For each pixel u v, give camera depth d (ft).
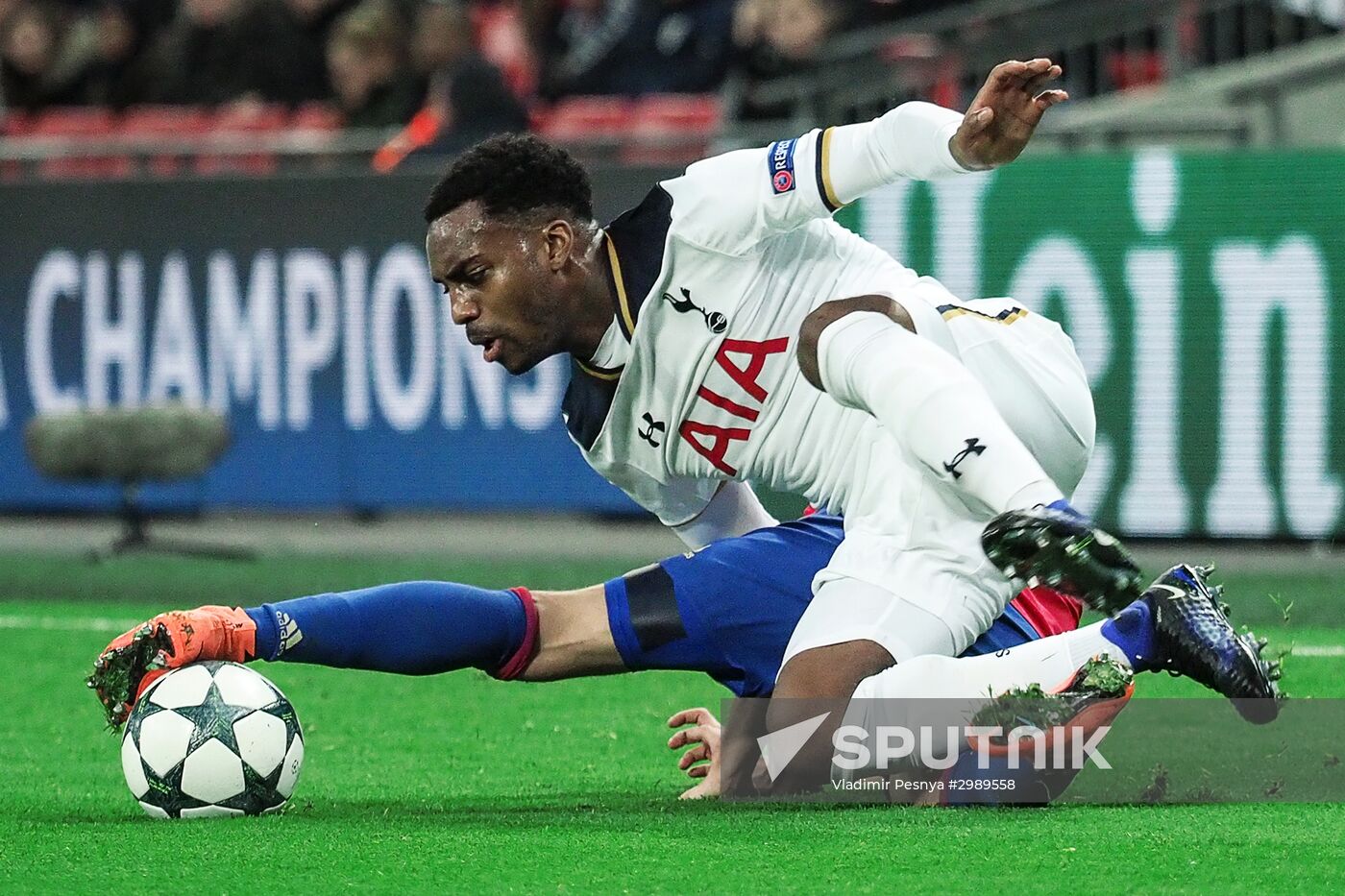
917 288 48.32
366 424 112.06
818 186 44.57
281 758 44.96
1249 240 99.66
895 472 46.01
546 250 45.55
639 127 127.24
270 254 112.47
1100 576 39.22
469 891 36.22
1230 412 100.32
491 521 122.72
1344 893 35.42
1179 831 41.19
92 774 53.52
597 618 47.73
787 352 46.47
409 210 110.63
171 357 114.11
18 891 36.60
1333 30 126.72
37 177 115.85
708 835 41.50
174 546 107.65
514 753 57.06
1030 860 38.32
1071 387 48.78
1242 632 47.78
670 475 49.93
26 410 116.26
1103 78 124.98
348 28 128.16
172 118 139.44
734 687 48.73
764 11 128.06
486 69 116.37
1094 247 100.83
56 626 86.17
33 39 142.82
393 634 46.47
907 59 120.06
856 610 45.50
